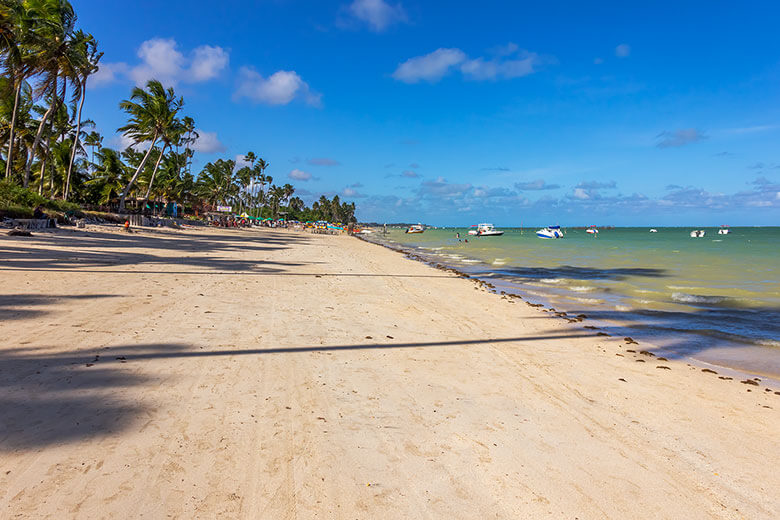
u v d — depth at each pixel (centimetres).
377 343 722
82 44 3102
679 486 350
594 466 373
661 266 2648
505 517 293
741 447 429
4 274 1006
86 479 293
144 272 1259
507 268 2580
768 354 813
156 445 345
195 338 650
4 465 298
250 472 322
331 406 455
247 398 454
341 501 297
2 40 2527
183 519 264
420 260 3145
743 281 1903
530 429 438
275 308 929
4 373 452
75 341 580
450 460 364
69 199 4475
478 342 794
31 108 3722
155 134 4297
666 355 800
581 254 3869
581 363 702
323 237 7125
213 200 10044
